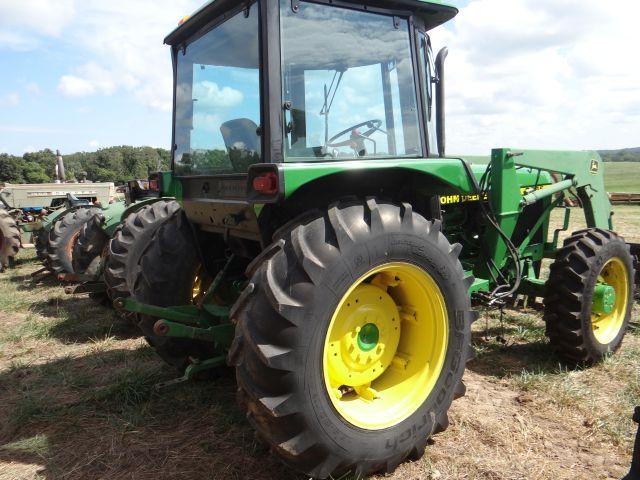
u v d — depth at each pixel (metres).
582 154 4.70
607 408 3.22
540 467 2.62
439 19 3.19
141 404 3.40
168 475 2.62
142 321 3.62
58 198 11.66
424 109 3.09
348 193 2.83
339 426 2.33
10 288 7.67
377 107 2.87
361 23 2.78
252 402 2.25
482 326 4.84
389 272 2.62
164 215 4.84
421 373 2.74
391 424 2.54
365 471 2.45
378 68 2.86
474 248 4.43
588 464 2.65
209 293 3.39
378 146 2.88
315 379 2.25
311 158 2.60
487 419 3.10
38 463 2.79
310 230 2.33
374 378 2.77
